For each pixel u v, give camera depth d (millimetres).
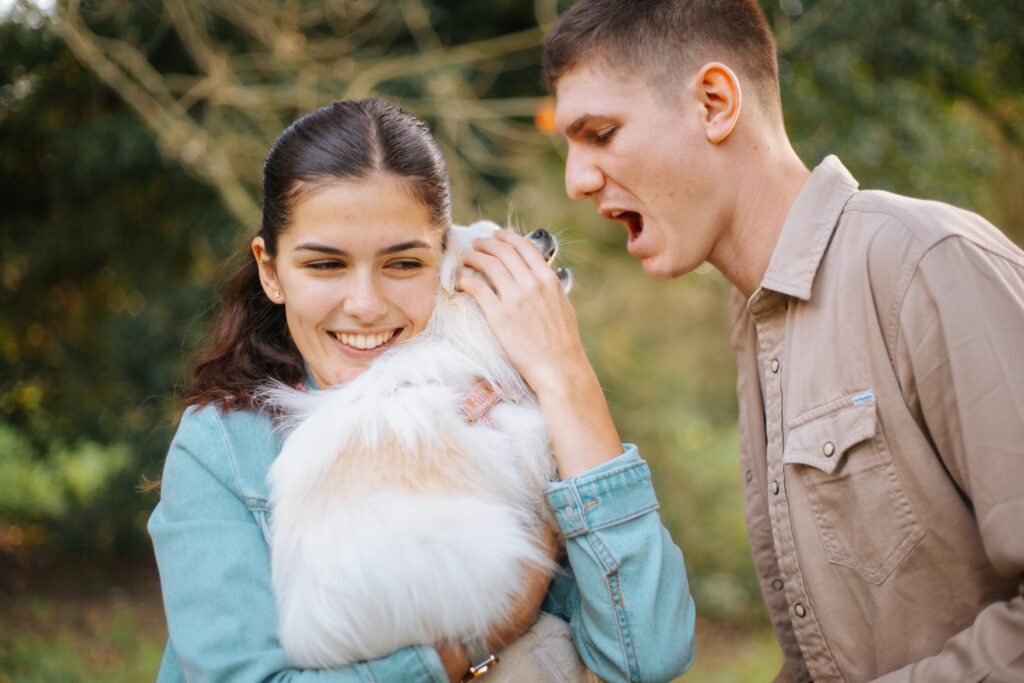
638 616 1563
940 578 1627
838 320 1721
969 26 6758
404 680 1437
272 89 5922
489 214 6680
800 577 1784
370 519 1467
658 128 1871
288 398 1746
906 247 1634
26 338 7602
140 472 7312
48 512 8242
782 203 1923
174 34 6367
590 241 7996
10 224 7508
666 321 10789
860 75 6879
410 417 1564
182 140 5719
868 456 1665
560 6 6297
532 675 1590
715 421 10656
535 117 6629
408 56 6211
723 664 6895
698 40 1846
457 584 1448
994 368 1489
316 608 1436
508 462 1622
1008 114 7469
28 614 6859
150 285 7367
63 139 6785
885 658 1664
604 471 1613
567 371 1705
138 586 7734
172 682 1772
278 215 1696
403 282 1706
